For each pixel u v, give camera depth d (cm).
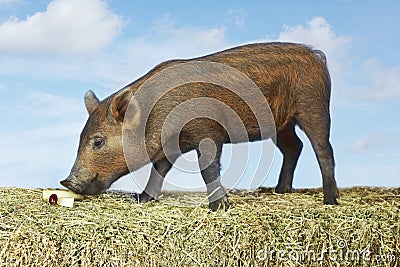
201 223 400
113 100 456
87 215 415
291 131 552
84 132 468
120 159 465
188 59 494
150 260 381
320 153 500
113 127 461
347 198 523
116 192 527
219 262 391
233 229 396
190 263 387
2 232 376
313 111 500
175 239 388
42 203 464
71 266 371
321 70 509
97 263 375
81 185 461
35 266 371
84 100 498
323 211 440
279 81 491
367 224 417
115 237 380
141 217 413
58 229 382
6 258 368
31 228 383
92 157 461
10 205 451
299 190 588
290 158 561
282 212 429
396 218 432
